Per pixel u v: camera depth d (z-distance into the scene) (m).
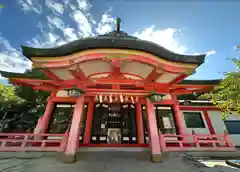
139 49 4.61
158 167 5.20
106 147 8.00
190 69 5.35
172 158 6.78
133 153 7.07
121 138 9.08
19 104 12.76
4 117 12.84
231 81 6.48
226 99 7.32
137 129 9.30
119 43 4.53
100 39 4.60
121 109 9.87
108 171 4.71
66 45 4.78
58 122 8.70
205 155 7.62
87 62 5.18
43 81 7.54
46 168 5.00
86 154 6.80
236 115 11.07
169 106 9.53
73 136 5.83
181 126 8.48
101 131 9.20
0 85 12.09
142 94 6.65
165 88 6.84
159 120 9.22
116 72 5.66
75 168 4.97
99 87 6.58
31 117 13.20
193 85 7.91
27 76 7.55
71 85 6.43
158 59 4.94
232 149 6.33
